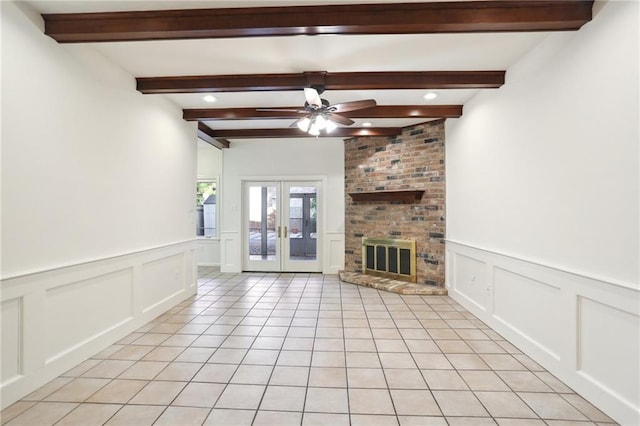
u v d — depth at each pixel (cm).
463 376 252
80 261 268
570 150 235
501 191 333
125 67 319
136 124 345
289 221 676
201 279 605
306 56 296
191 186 478
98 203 289
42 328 234
